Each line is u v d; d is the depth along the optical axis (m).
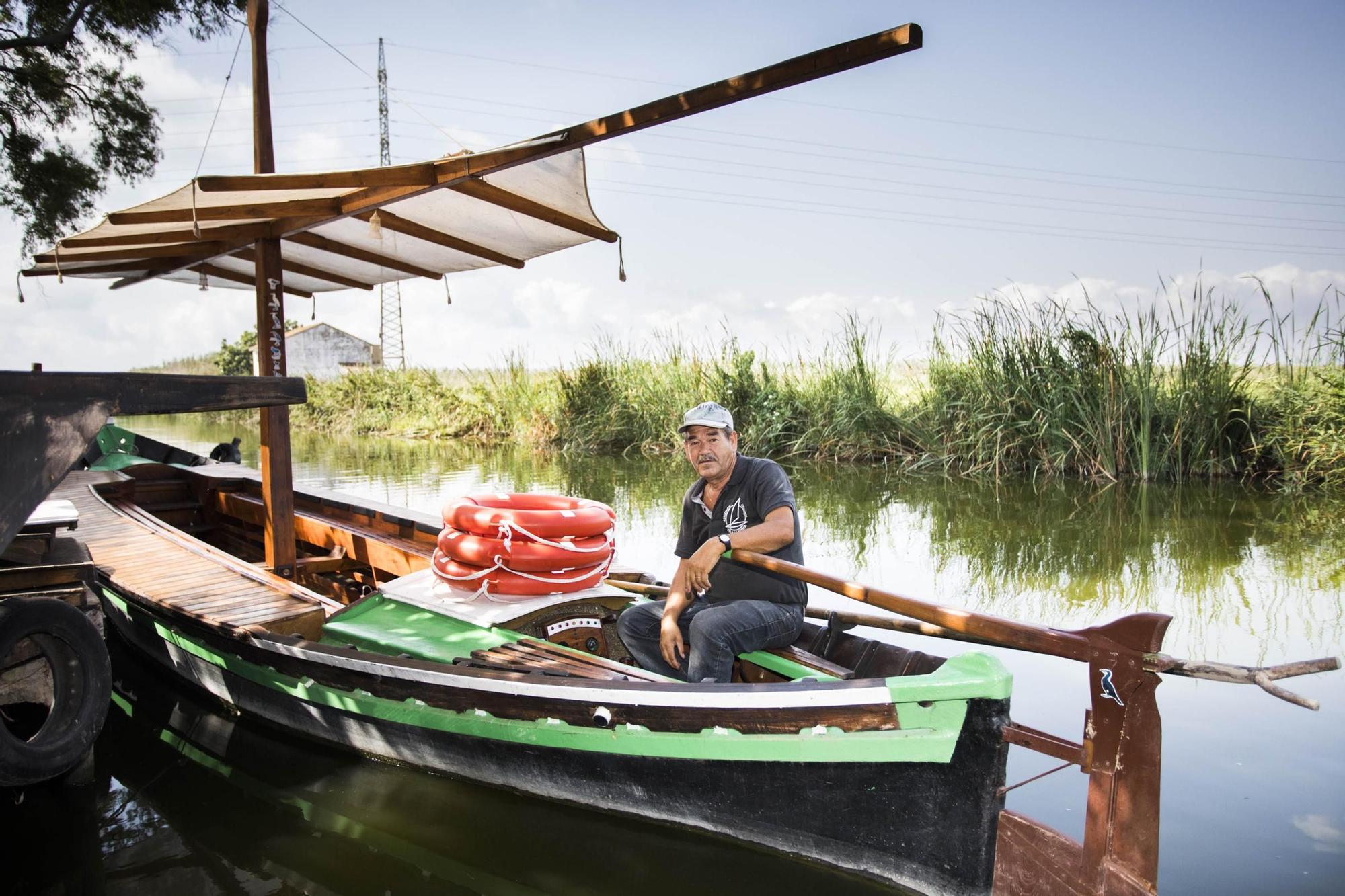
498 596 4.66
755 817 3.35
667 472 13.77
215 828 3.80
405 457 16.69
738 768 3.31
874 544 8.05
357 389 25.53
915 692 2.94
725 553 4.00
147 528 6.76
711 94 3.36
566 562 4.58
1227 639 5.28
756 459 4.27
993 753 2.90
